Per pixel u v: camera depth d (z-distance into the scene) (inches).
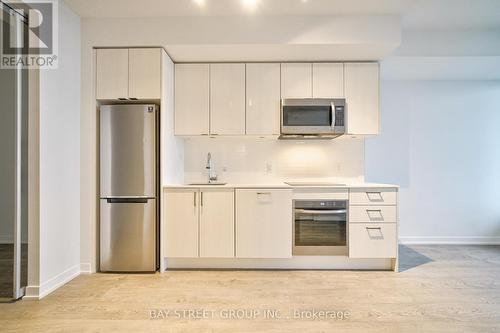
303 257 118.4
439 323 76.1
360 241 115.3
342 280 105.8
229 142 142.1
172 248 115.6
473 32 125.5
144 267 113.7
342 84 126.0
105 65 114.0
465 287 99.4
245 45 111.3
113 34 112.6
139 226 113.6
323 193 116.1
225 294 93.7
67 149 104.8
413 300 89.4
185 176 141.9
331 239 116.2
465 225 158.1
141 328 73.7
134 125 113.4
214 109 126.5
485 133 158.1
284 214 115.9
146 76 113.8
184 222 115.7
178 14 110.3
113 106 113.3
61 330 72.7
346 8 105.9
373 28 109.7
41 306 85.3
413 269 117.3
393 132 158.2
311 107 123.9
